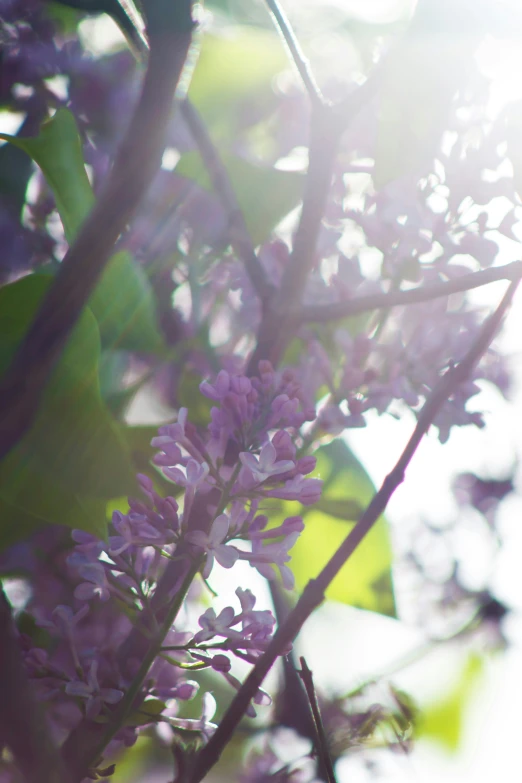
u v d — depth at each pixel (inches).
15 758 14.3
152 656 18.6
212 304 24.9
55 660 20.0
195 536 18.6
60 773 14.3
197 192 24.9
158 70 15.4
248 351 24.9
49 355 14.9
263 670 17.0
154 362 22.5
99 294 21.5
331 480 24.5
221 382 19.2
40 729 14.3
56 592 21.9
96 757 18.3
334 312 20.5
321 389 24.6
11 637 14.3
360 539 17.2
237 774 24.5
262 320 21.0
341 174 23.7
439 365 23.3
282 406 19.2
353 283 23.8
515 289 17.9
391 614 24.3
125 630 21.2
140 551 19.5
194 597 23.2
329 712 24.9
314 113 20.8
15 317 17.6
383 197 22.8
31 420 14.9
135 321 21.8
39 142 20.5
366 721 24.7
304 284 20.9
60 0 18.5
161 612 19.6
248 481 18.8
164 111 15.3
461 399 23.2
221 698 24.8
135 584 18.9
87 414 18.0
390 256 23.2
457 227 22.7
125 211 15.1
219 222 24.9
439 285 19.5
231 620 18.9
